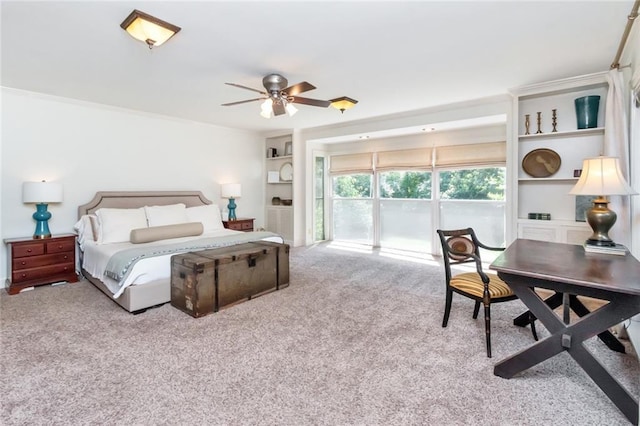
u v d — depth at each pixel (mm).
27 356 2113
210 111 4539
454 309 2967
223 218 5742
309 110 4438
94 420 1540
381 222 6129
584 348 1680
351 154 6344
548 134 3398
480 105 4016
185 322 2672
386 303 3135
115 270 2893
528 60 2766
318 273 4238
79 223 3955
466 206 5137
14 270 3367
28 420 1536
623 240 2609
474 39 2375
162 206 4422
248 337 2408
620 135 2650
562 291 1693
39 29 2205
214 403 1669
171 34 2158
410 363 2051
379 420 1549
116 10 1972
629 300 1563
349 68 2916
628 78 2666
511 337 2396
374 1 1888
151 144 4797
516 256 2072
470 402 1676
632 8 1968
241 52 2566
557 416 1571
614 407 1629
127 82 3295
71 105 4020
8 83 3352
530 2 1912
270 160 6508
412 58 2711
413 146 5555
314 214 6430
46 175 3855
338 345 2289
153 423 1525
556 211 3576
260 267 3320
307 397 1720
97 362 2049
